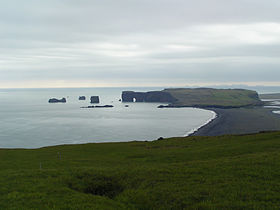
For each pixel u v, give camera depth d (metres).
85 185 22.64
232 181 20.95
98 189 22.33
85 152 47.59
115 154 44.53
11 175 24.50
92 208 16.67
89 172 25.36
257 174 22.14
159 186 20.86
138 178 23.38
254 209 16.03
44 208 16.47
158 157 37.50
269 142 41.25
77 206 16.91
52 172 25.64
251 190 18.92
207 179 21.80
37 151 48.88
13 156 42.22
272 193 18.17
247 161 26.67
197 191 19.39
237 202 17.08
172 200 18.41
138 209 17.55
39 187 20.78
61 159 39.12
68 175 24.47
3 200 17.92
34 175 24.50
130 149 50.59
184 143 54.50
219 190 19.27
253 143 42.50
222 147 40.84
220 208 16.50
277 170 22.98
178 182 21.59
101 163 35.06
